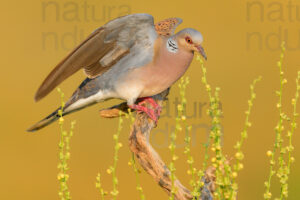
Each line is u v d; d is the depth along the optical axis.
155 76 7.32
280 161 4.50
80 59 7.05
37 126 7.84
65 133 4.57
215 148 4.38
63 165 4.56
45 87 6.81
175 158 4.33
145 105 7.89
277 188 12.10
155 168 6.46
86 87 7.67
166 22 8.45
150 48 7.22
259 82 16.55
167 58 7.21
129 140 6.63
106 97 7.64
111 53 7.24
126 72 7.32
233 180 4.31
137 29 7.04
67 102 7.80
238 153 4.23
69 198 4.57
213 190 5.81
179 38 7.21
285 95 15.77
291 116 14.69
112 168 4.44
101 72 7.39
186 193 6.29
